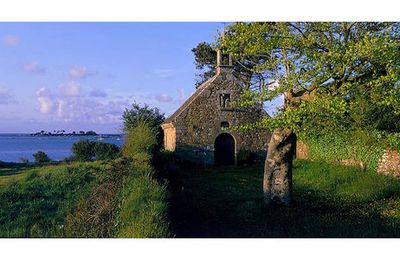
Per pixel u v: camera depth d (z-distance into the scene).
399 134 18.08
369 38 13.95
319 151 27.97
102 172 17.33
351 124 21.53
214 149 34.03
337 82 14.75
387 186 18.77
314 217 14.14
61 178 17.00
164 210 10.49
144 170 15.83
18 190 15.22
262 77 17.86
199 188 21.58
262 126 15.77
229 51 16.45
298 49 14.66
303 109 14.11
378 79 13.43
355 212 14.82
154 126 37.69
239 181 24.83
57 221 11.43
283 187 16.12
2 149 101.69
